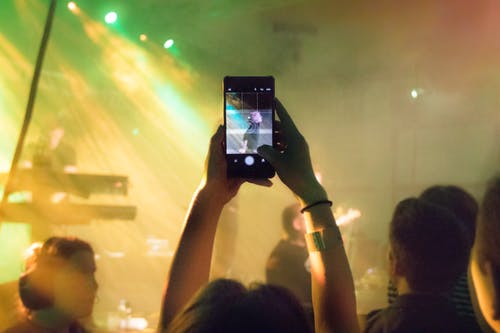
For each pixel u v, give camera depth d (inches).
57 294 93.9
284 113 64.1
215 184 63.7
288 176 56.1
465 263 66.5
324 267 52.0
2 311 98.7
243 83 66.0
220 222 149.2
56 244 95.3
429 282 66.5
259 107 65.1
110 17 286.7
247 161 63.6
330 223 53.2
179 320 38.1
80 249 96.0
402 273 68.0
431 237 66.2
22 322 95.0
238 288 39.1
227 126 65.1
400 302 67.2
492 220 51.8
